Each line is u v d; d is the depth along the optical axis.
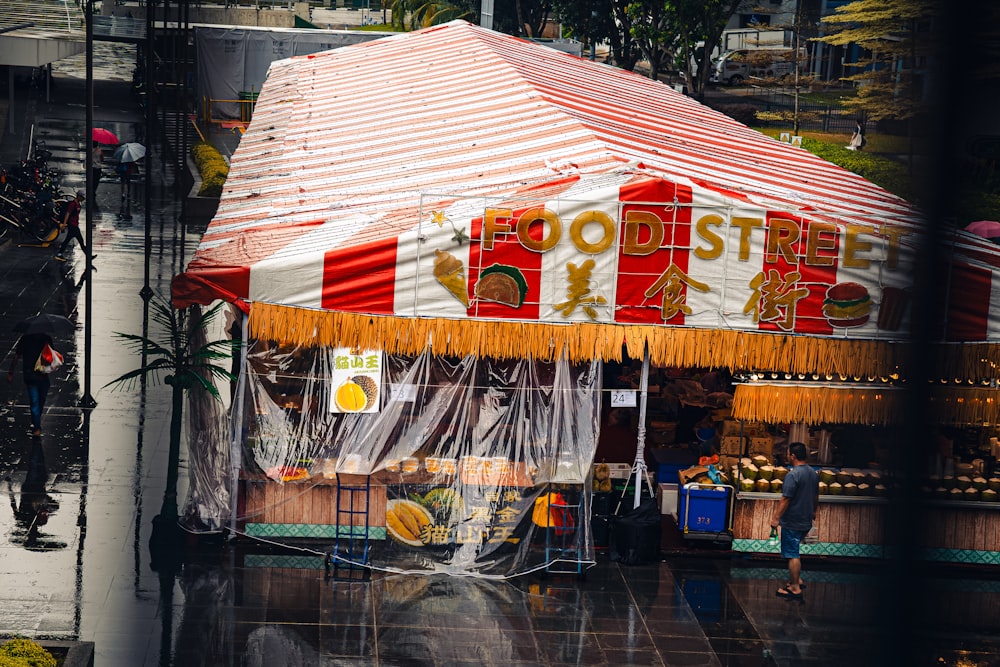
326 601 13.47
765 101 61.25
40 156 37.12
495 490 14.80
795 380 15.24
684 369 17.88
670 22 52.88
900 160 46.69
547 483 14.75
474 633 12.89
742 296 14.88
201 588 13.49
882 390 15.13
